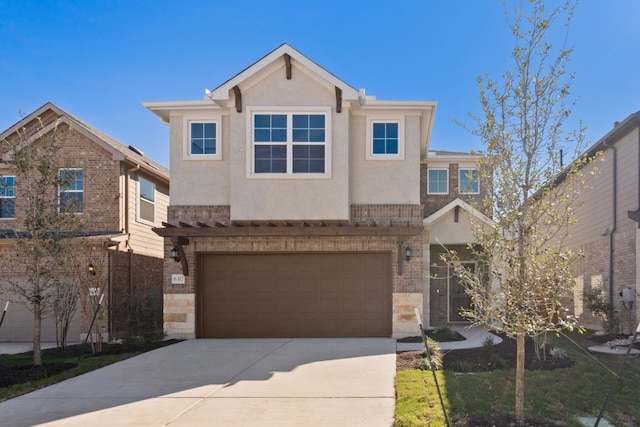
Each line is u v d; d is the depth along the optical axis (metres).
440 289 16.45
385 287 13.20
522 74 5.93
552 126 5.84
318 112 12.90
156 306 12.98
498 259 5.78
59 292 10.76
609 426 5.80
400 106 13.20
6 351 12.52
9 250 14.03
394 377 8.20
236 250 13.26
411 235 12.78
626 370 8.17
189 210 13.39
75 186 15.08
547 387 7.14
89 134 15.02
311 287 13.27
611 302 13.51
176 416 6.41
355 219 13.21
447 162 17.83
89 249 13.39
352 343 11.76
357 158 13.41
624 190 13.47
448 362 8.98
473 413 6.11
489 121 5.93
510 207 5.76
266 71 12.93
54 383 8.52
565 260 5.58
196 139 13.63
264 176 12.79
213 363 9.70
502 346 10.26
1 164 14.57
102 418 6.41
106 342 13.57
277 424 6.02
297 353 10.51
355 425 5.95
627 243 13.16
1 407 7.05
